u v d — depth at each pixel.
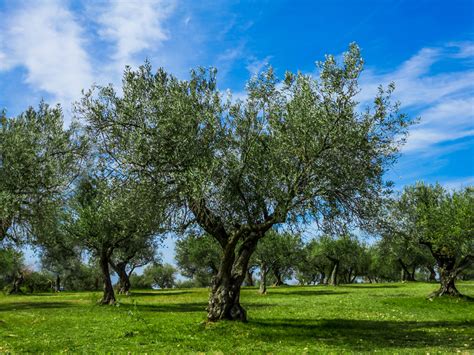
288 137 20.31
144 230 24.27
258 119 21.52
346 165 19.95
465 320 27.38
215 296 22.91
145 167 20.83
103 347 17.42
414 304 37.16
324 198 21.11
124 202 21.73
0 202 26.12
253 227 21.73
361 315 30.11
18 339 19.72
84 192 39.47
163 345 17.75
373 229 22.77
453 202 39.84
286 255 80.19
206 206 21.58
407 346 17.69
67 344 18.27
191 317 28.27
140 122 21.62
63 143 30.25
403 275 108.25
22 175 28.38
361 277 142.25
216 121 21.22
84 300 52.19
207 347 17.22
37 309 37.81
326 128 19.83
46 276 111.06
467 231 36.78
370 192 21.47
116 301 42.28
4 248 34.12
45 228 31.55
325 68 20.08
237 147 21.36
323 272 122.94
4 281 102.56
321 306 37.25
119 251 59.81
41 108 31.14
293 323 24.44
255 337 19.45
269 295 57.25
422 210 39.09
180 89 21.78
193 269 113.12
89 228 39.38
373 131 20.44
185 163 20.53
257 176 20.83
